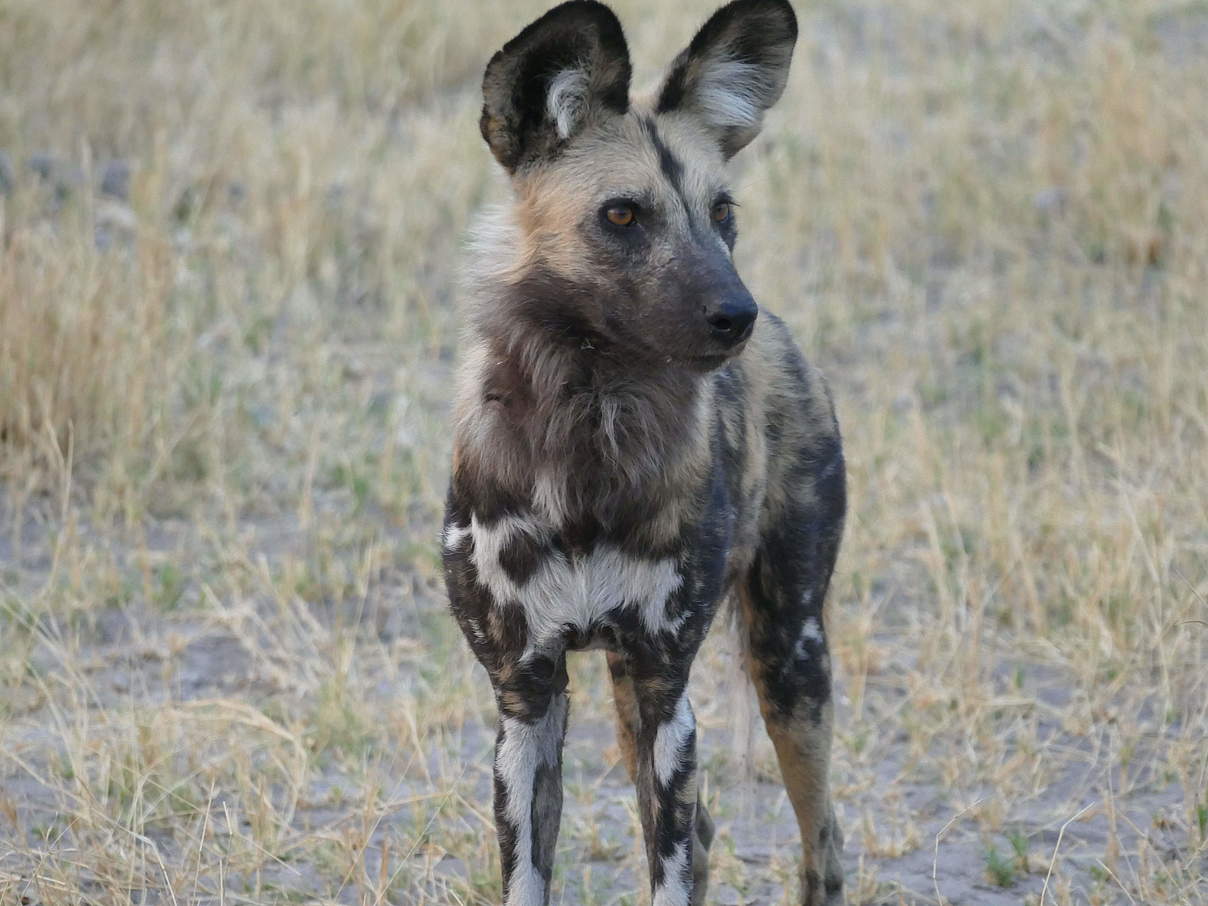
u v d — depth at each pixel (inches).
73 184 888.3
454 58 1151.0
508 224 381.1
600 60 368.2
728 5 380.5
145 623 578.9
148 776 462.6
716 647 550.6
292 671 546.6
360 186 947.3
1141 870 431.8
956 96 1105.4
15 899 409.4
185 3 1120.8
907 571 625.9
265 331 789.9
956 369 801.6
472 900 424.5
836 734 521.3
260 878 426.3
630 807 483.5
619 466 357.4
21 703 520.4
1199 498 621.6
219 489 661.3
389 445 676.1
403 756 502.9
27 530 634.8
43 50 1022.4
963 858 456.8
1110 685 531.5
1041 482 658.2
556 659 369.7
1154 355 745.6
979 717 519.8
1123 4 1241.4
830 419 435.2
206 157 945.5
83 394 669.9
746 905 440.5
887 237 910.4
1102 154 957.2
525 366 366.3
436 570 609.0
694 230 367.6
